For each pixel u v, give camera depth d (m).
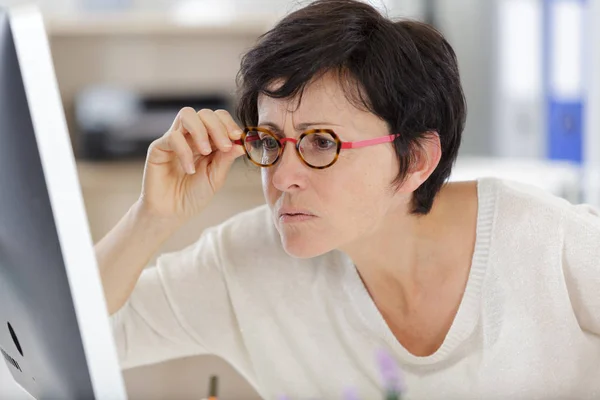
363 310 1.72
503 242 1.65
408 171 1.48
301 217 1.44
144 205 1.66
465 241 1.67
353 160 1.41
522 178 4.17
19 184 0.99
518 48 5.42
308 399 1.86
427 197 1.60
